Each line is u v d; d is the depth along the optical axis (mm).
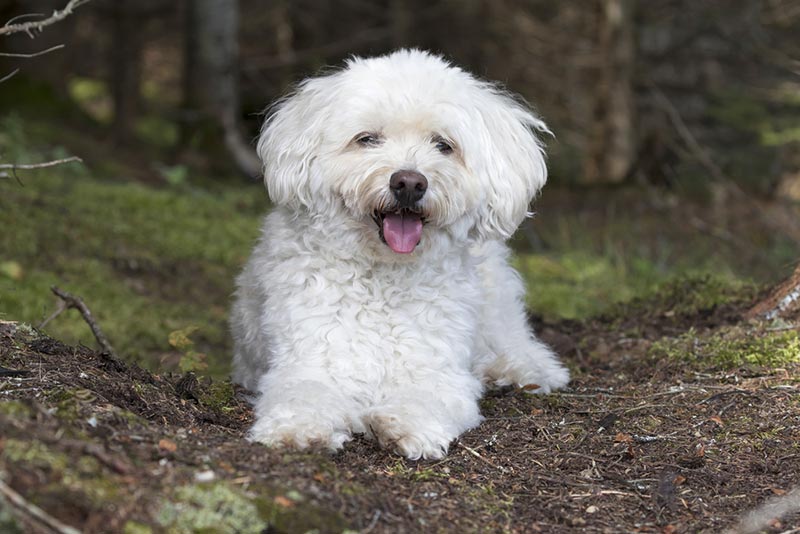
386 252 3850
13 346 3666
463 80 4238
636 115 14555
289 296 3928
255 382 4637
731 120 14133
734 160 13750
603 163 14219
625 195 11898
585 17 16469
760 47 14391
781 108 14648
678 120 12000
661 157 12625
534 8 17234
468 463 3449
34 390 3182
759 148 14203
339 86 4020
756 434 3639
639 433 3746
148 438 2889
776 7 14750
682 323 5473
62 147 10586
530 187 4383
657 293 6090
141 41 18391
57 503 2385
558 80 16828
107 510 2412
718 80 16703
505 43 16859
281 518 2578
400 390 3791
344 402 3594
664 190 12227
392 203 3760
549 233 10617
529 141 4406
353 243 3877
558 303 7801
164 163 11953
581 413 4055
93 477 2502
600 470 3418
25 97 13109
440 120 3949
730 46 15836
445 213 3869
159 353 5848
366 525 2715
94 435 2814
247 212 10031
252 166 12172
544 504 3133
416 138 3953
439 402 3721
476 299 4191
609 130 14180
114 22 18016
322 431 3289
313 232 3959
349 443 3492
